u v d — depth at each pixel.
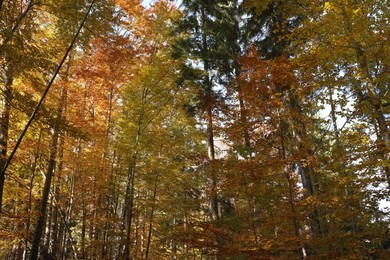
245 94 9.77
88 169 11.77
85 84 12.11
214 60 14.94
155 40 14.09
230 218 9.45
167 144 14.49
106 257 12.57
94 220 12.00
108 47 10.87
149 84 13.25
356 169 8.35
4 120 7.52
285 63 9.16
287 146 10.12
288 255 8.41
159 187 15.98
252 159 9.06
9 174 9.77
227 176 9.27
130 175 13.52
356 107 8.34
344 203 9.23
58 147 10.27
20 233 9.53
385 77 7.67
